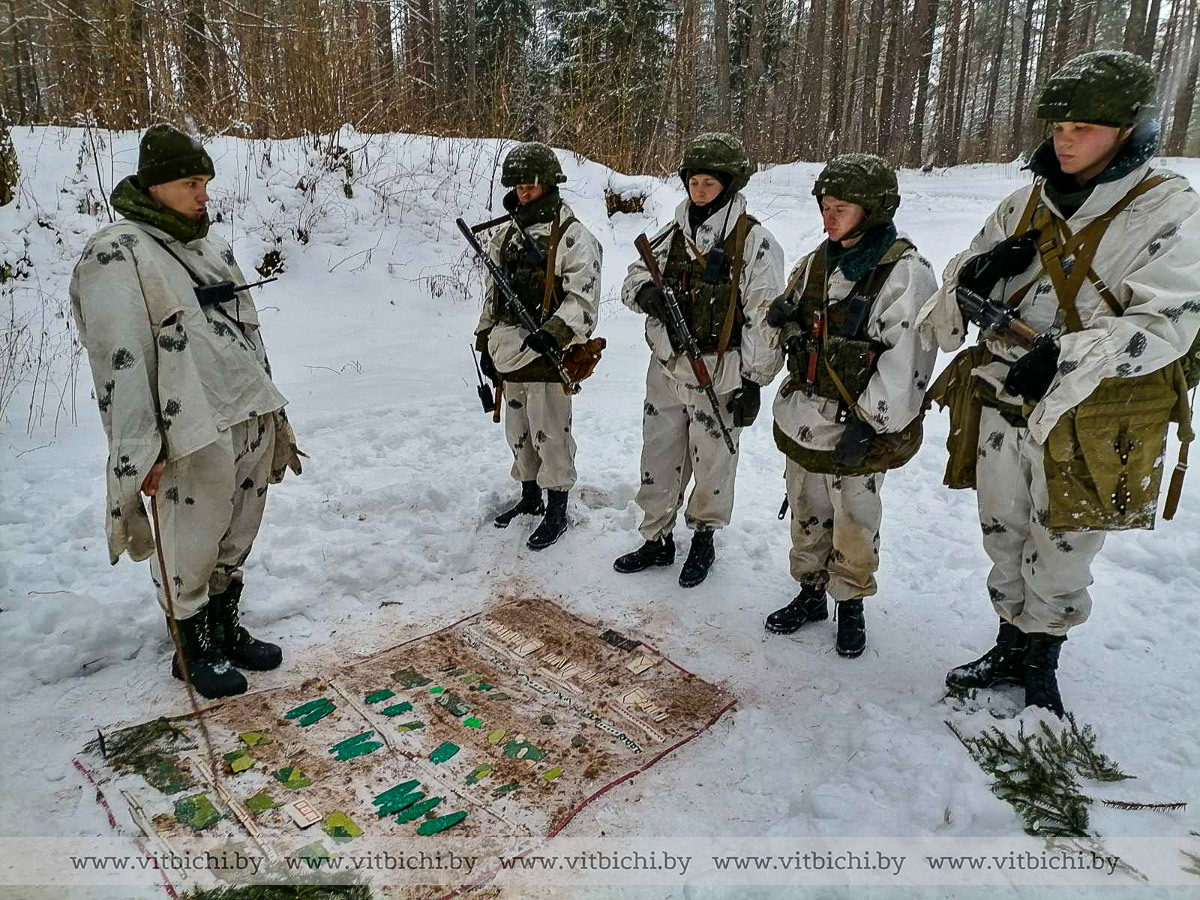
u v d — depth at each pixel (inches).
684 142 558.3
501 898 85.0
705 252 134.7
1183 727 106.8
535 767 103.3
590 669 123.6
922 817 92.7
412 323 299.4
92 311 96.7
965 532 163.3
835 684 119.9
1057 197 95.1
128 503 97.9
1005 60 1576.0
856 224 111.8
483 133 456.1
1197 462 183.8
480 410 223.6
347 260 316.2
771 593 146.0
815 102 1095.0
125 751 102.6
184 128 332.8
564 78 575.8
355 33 382.6
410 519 162.7
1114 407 92.6
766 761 104.7
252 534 119.0
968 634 132.5
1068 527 96.0
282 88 360.2
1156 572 145.2
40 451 191.0
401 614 137.8
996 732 104.3
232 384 107.3
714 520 146.2
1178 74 1263.5
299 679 119.6
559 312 145.2
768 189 664.4
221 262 110.7
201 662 115.0
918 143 1085.1
